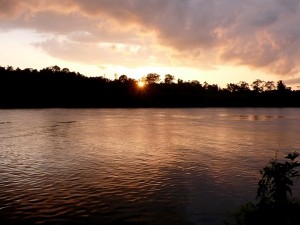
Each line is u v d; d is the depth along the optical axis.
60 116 119.12
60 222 18.23
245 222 10.70
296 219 9.72
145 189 24.20
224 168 31.27
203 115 139.25
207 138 56.75
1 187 24.73
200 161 34.78
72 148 44.09
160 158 36.56
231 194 22.97
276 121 103.12
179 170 30.39
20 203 21.17
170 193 23.23
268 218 9.96
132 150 42.53
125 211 19.81
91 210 19.98
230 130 72.44
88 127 77.62
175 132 67.31
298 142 51.34
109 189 24.17
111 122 94.25
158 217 18.92
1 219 18.61
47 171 30.00
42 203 21.16
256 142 51.31
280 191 10.00
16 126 78.44
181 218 18.78
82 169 30.84
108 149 43.31
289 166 10.16
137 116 126.81
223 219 18.53
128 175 28.47
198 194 23.00
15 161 34.84
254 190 23.84
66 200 21.73
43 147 44.97
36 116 117.69
